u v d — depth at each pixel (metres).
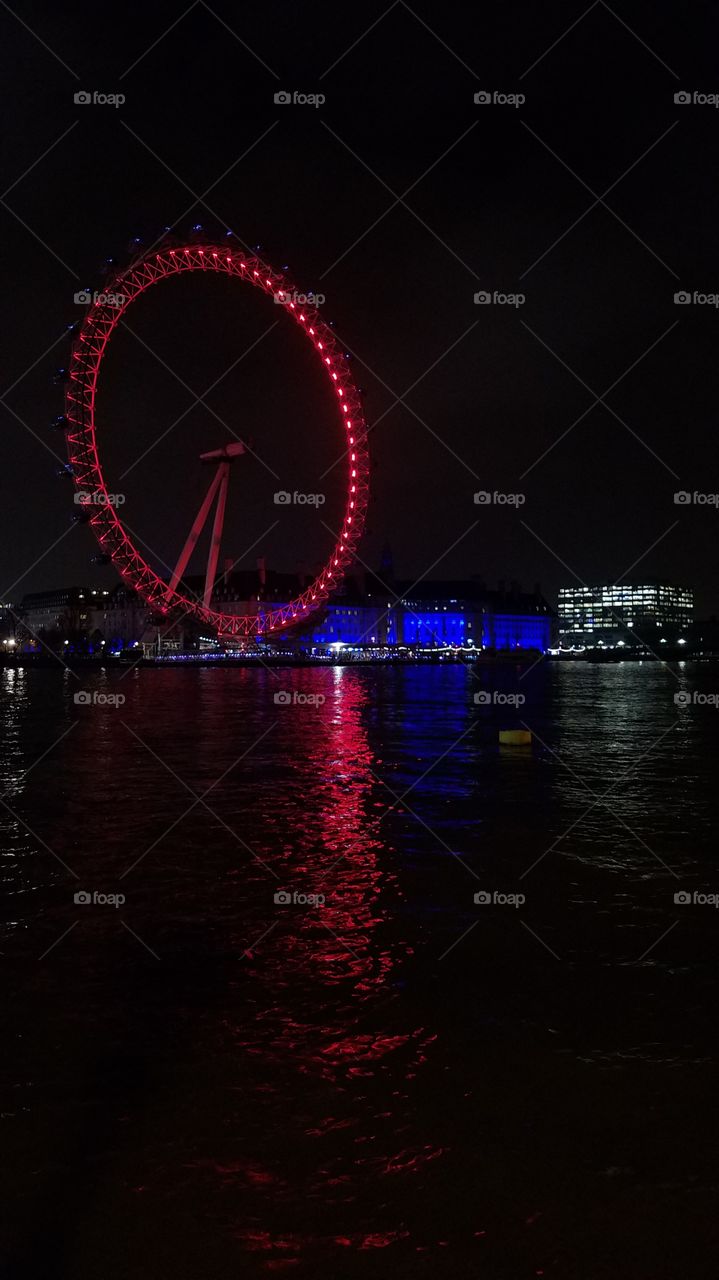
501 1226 6.07
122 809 21.31
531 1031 8.85
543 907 13.06
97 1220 6.18
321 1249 5.89
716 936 11.72
